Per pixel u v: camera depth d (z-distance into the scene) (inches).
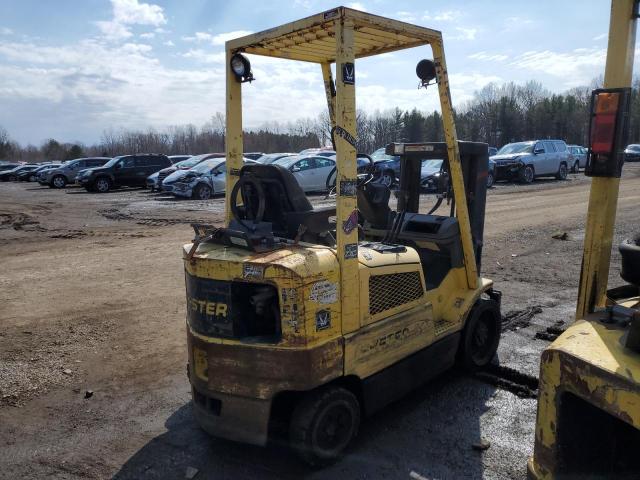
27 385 183.6
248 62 154.3
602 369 82.5
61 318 249.4
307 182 772.0
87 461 141.6
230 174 158.4
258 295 127.5
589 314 106.4
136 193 896.3
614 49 100.4
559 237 422.9
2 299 279.3
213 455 143.0
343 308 131.0
